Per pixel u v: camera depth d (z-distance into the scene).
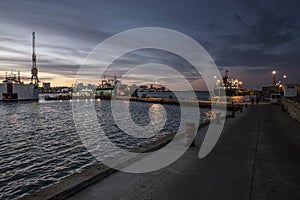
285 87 40.28
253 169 6.39
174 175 5.90
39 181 11.14
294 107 19.28
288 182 5.45
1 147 19.50
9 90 112.56
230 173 6.06
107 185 5.22
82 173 5.53
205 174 5.98
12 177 11.67
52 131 29.17
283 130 13.28
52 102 121.94
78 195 4.70
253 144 9.60
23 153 17.11
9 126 34.84
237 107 34.97
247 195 4.75
